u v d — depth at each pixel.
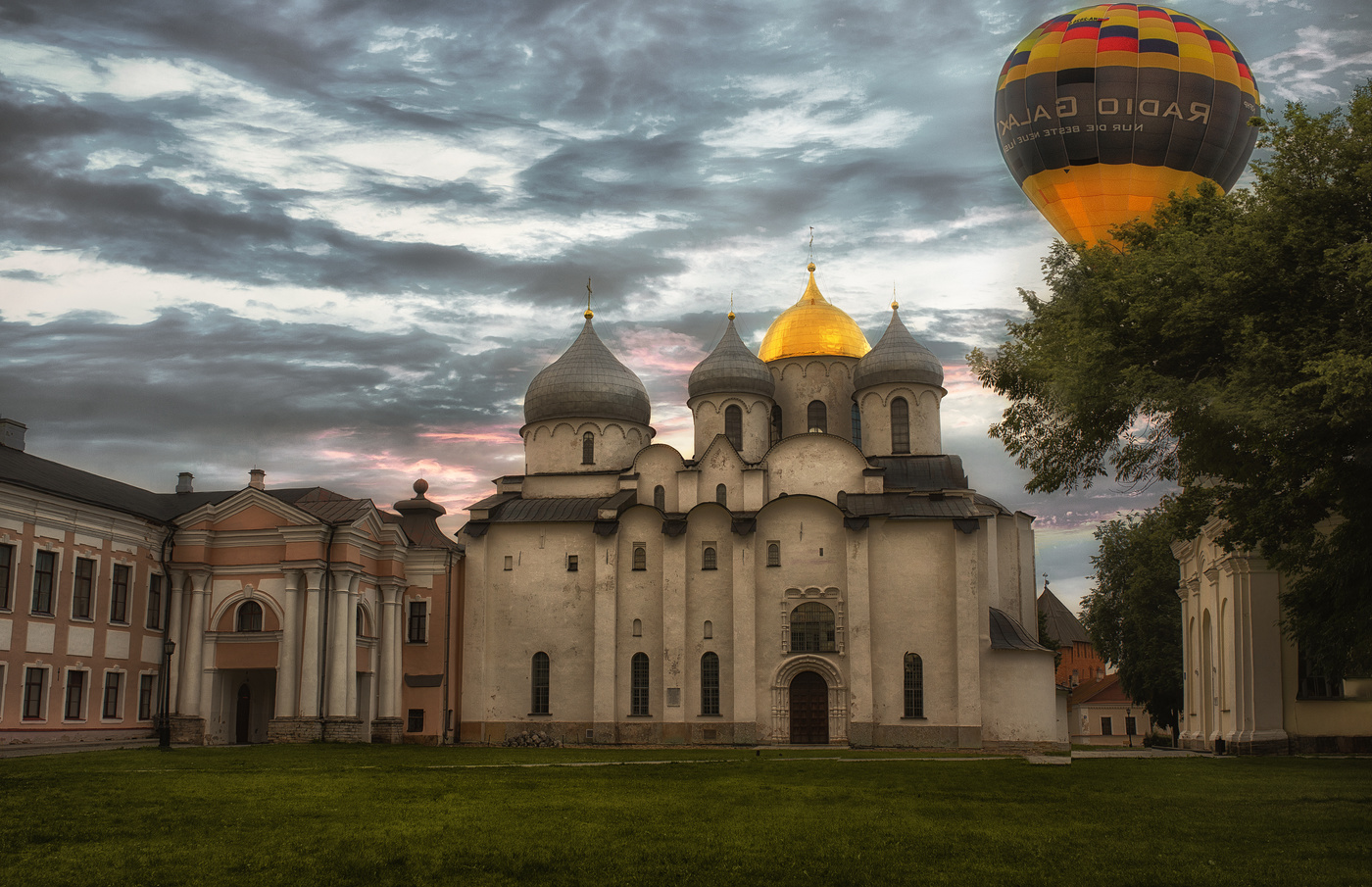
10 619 51.97
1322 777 37.50
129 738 59.44
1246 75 59.31
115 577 59.38
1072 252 32.94
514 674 68.94
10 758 41.97
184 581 63.53
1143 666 85.38
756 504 67.94
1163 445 31.86
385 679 66.88
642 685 67.06
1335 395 24.27
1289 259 27.42
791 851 20.58
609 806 27.39
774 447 68.94
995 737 62.88
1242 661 54.06
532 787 32.28
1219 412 26.50
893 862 19.47
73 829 22.64
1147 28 58.97
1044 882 17.80
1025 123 61.19
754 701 64.50
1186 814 26.55
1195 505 32.03
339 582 62.75
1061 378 29.75
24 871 18.44
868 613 64.38
